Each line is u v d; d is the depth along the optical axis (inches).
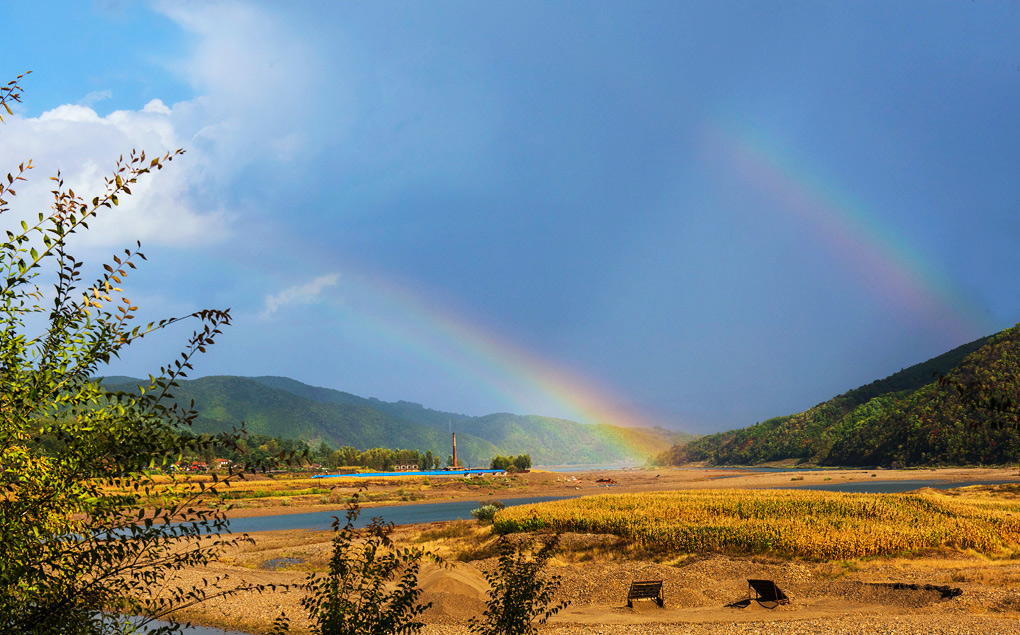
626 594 1348.4
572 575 1503.4
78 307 246.8
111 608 266.8
